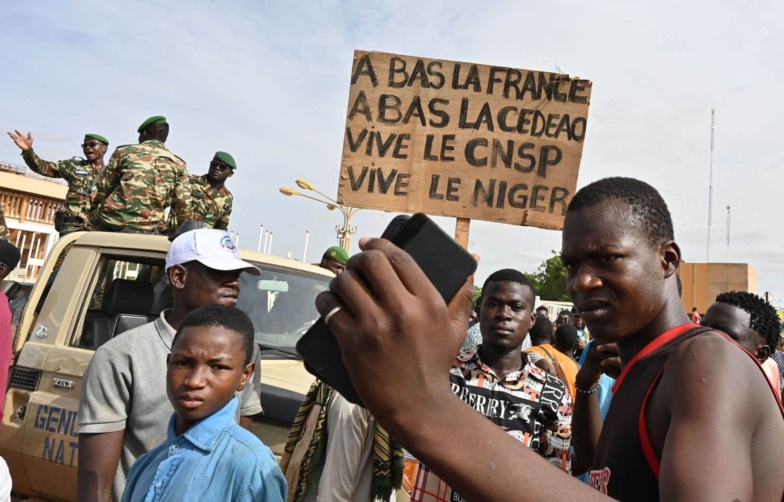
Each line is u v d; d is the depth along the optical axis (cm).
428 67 424
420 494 268
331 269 498
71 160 754
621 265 121
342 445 268
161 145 586
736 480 87
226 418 196
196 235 269
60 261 452
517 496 70
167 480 188
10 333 335
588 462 216
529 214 412
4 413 377
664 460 93
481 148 418
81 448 233
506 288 291
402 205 415
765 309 321
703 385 98
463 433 70
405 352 67
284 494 190
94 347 378
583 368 212
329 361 77
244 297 395
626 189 126
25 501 369
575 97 419
